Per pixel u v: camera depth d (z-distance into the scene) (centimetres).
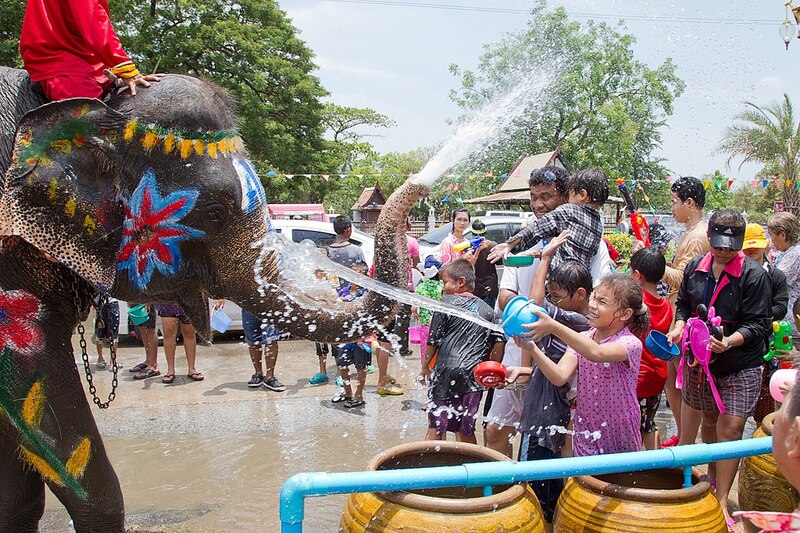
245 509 402
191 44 2012
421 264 946
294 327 289
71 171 267
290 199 2428
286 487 198
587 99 1539
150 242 279
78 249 271
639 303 299
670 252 669
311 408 614
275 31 2220
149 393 664
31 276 275
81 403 287
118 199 274
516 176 1523
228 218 284
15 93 278
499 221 1038
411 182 279
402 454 265
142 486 436
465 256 452
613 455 229
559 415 329
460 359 408
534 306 270
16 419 274
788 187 1436
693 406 416
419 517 211
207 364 791
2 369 270
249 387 685
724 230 389
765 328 388
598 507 242
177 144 276
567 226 369
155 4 2064
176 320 696
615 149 1560
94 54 279
